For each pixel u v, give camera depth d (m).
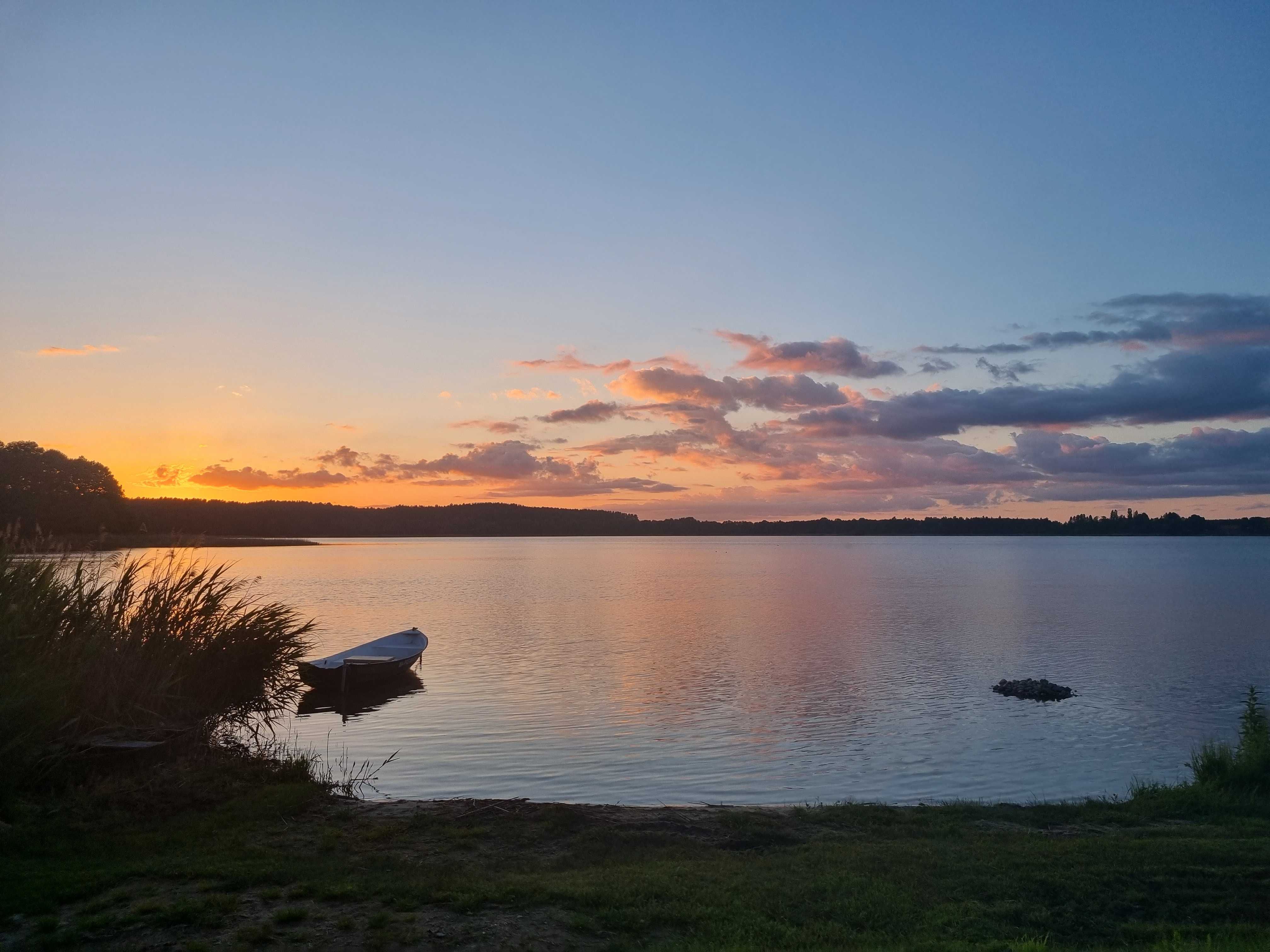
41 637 13.06
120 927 7.00
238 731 17.20
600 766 17.55
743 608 54.44
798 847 10.08
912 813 11.85
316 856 9.14
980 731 20.86
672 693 25.77
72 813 10.03
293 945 6.75
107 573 15.92
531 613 50.88
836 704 24.05
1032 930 7.62
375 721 21.75
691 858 9.62
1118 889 8.58
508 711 23.14
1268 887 8.64
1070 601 59.12
